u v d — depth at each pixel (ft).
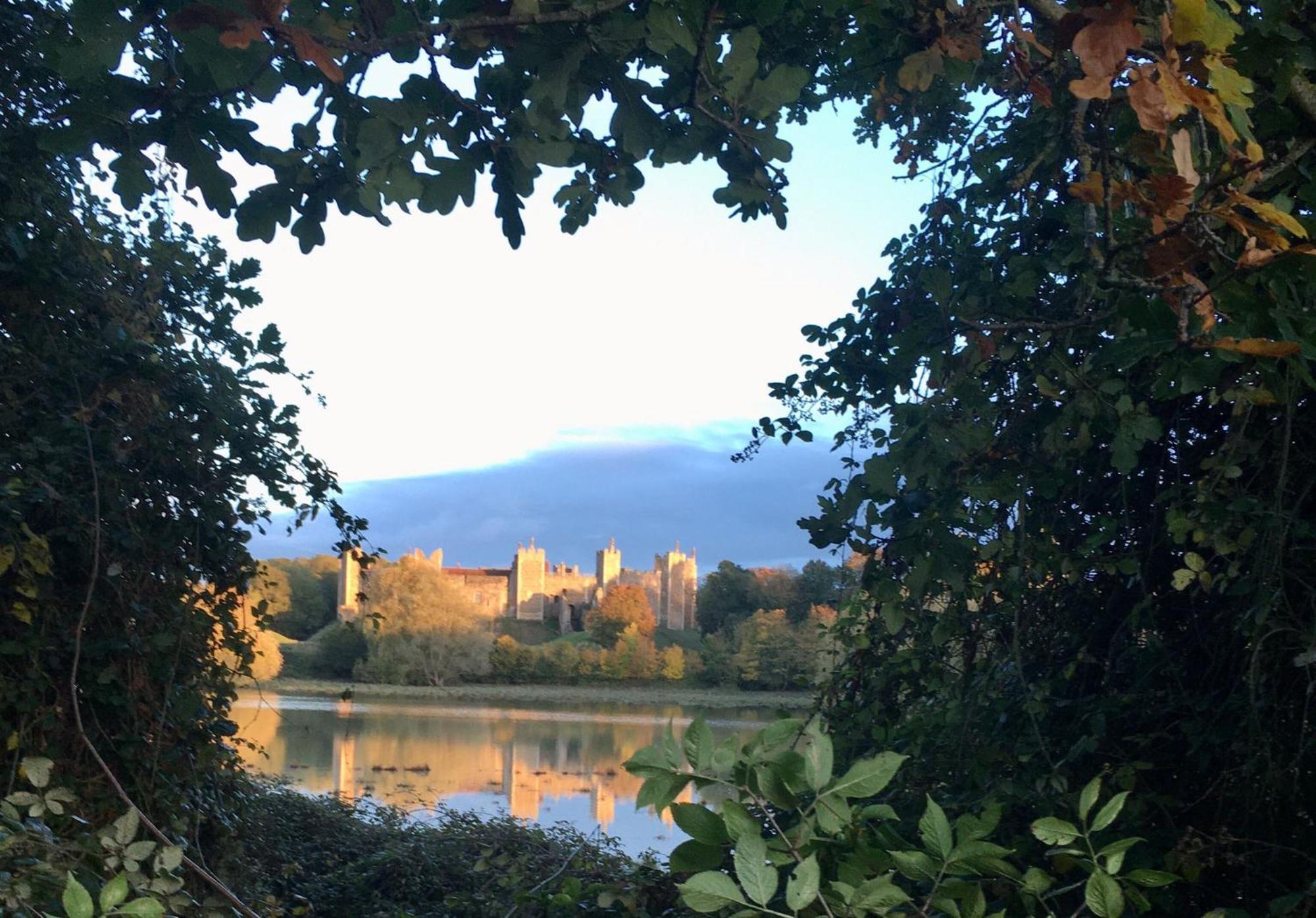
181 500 18.51
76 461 16.22
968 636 15.12
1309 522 10.81
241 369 19.86
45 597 15.60
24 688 15.06
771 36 11.23
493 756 70.64
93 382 17.35
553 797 53.83
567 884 13.04
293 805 33.17
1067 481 13.28
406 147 7.50
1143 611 12.78
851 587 17.83
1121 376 12.57
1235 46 7.11
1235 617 11.57
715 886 5.04
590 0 7.33
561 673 152.56
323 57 5.73
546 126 7.50
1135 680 12.64
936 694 16.05
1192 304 6.38
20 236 16.99
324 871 28.30
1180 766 11.63
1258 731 9.86
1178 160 5.97
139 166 7.30
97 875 10.68
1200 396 12.77
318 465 20.17
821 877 6.04
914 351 12.73
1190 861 9.20
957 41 8.41
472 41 7.07
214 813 19.08
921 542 11.83
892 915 5.76
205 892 16.85
